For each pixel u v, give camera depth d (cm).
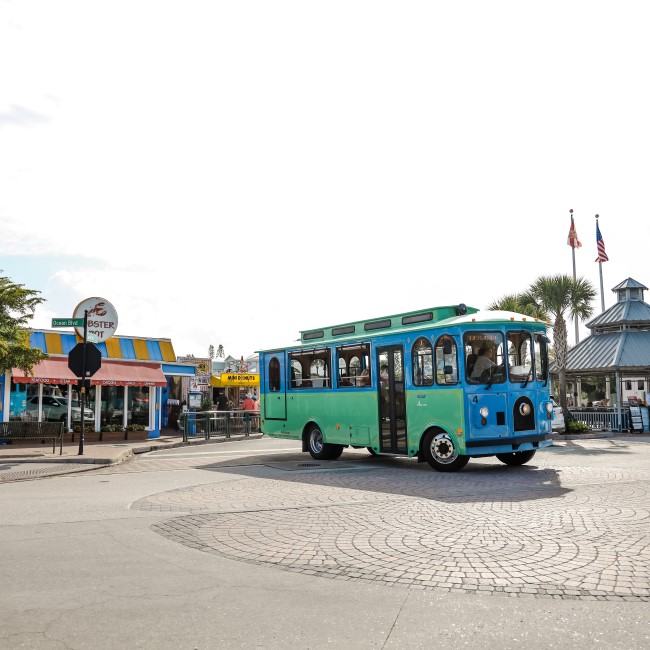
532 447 1381
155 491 1162
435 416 1375
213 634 449
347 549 691
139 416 2730
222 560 655
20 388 2441
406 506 937
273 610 499
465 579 574
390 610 498
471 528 776
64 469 1595
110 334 2419
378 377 1535
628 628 453
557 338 2791
